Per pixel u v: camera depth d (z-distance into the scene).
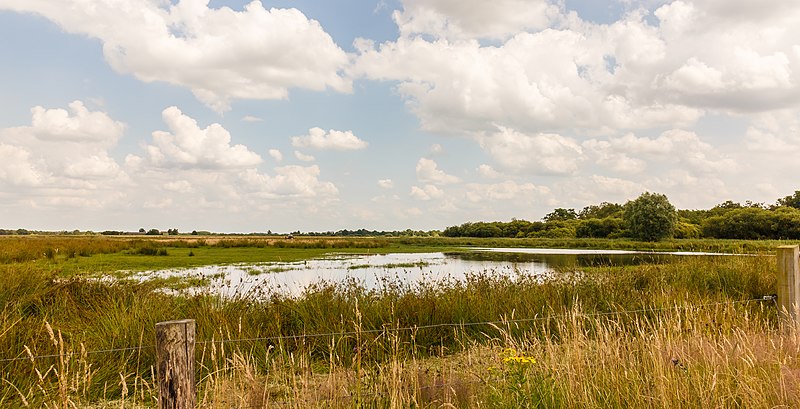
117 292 9.33
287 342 6.77
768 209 80.62
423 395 4.52
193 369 3.16
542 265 28.78
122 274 19.14
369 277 19.75
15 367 5.22
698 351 4.71
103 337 6.41
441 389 4.64
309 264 28.45
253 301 8.61
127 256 31.22
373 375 4.88
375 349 6.48
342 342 6.57
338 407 4.25
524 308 8.12
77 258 26.73
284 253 40.66
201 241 53.47
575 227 102.00
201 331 6.74
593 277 10.80
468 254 45.34
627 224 83.75
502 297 8.67
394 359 4.51
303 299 8.38
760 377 4.22
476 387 4.67
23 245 26.25
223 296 8.95
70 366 5.43
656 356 4.42
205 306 7.82
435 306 7.88
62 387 3.74
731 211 81.75
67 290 8.99
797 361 4.50
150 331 6.52
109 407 5.07
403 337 6.91
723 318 5.88
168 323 3.07
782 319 5.86
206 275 20.30
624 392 4.17
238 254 37.75
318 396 4.44
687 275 11.27
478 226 121.88
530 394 3.96
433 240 83.94
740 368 4.27
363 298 8.49
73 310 8.02
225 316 7.41
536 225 110.56
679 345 4.84
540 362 4.53
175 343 3.08
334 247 58.69
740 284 10.09
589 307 8.21
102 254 31.72
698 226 86.00
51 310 7.73
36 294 8.41
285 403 4.44
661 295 8.82
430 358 6.37
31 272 9.50
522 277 10.50
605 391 4.17
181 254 35.66
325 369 6.19
